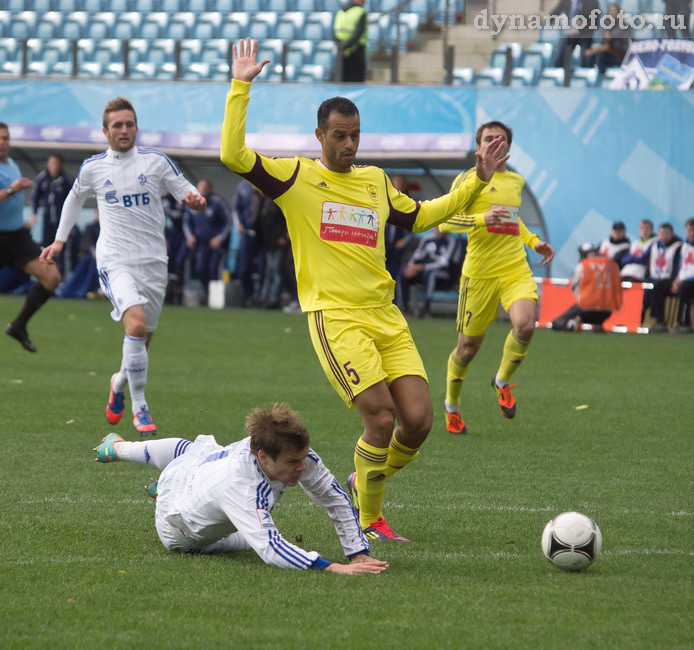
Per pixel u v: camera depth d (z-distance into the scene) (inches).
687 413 1393.9
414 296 3011.8
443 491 922.7
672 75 2982.3
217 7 3715.6
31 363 1779.0
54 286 1617.9
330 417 1301.7
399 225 796.6
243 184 3046.3
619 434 1233.4
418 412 746.8
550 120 2896.2
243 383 1601.9
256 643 522.9
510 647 519.8
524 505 869.2
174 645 518.6
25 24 3818.9
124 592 603.5
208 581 626.5
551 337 2506.2
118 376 1153.4
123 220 1160.2
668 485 956.0
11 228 1583.4
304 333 2413.9
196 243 3095.5
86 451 1059.3
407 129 2977.4
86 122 3171.8
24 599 588.7
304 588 614.2
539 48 3248.0
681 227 2844.5
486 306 1228.5
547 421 1325.0
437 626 549.6
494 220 823.1
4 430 1162.6
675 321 2721.5
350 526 673.6
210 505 653.9
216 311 2938.0
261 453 634.2
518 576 652.7
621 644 525.0
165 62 3565.5
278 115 3068.4
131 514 808.9
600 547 665.6
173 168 1174.3
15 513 800.3
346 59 3102.9
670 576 655.8
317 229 756.0
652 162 2854.3
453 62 3090.6
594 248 2726.4
